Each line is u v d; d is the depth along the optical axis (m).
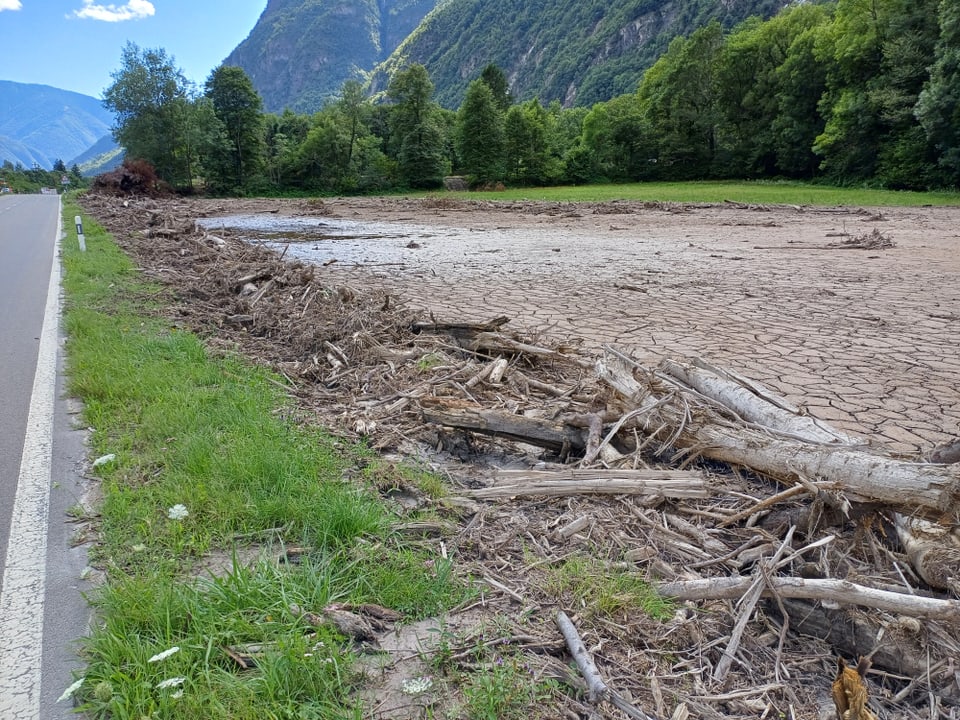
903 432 4.90
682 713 2.20
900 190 50.06
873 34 53.59
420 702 2.24
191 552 3.15
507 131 80.88
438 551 3.19
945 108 44.50
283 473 3.79
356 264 14.60
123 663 2.41
